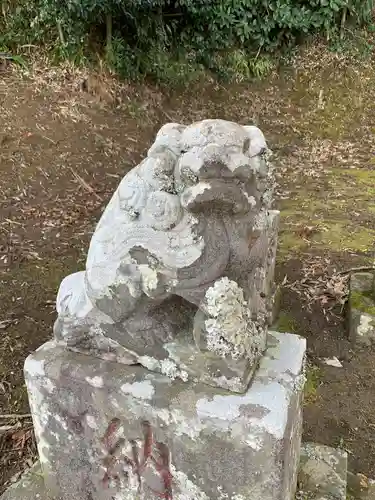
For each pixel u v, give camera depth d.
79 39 5.73
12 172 4.47
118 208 1.53
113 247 1.52
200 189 1.39
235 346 1.48
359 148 6.24
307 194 5.11
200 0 6.52
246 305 1.54
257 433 1.47
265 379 1.60
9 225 3.93
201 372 1.56
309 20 7.18
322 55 7.31
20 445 2.30
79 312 1.67
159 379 1.60
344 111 6.92
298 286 3.61
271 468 1.50
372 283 3.29
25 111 5.15
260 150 1.48
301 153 6.12
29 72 5.57
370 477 2.35
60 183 4.52
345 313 3.34
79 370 1.66
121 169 4.93
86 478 1.80
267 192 1.62
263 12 7.12
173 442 1.59
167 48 6.71
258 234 1.51
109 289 1.54
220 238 1.44
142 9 5.88
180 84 6.67
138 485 1.72
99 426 1.69
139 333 1.59
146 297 1.53
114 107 5.73
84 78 5.66
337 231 4.37
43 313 3.10
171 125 1.51
